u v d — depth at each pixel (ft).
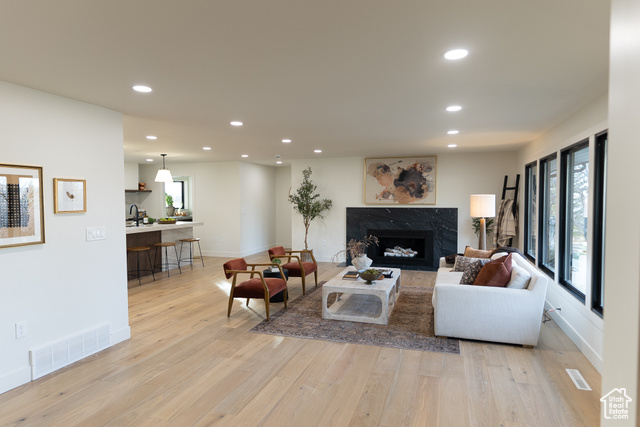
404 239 26.25
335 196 26.78
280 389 9.18
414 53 7.55
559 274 13.98
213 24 6.24
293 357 10.98
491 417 7.95
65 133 10.56
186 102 11.23
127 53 7.46
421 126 15.03
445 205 24.49
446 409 8.26
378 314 14.67
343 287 14.06
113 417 8.01
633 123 2.94
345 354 11.17
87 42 6.90
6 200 9.14
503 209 21.58
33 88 9.68
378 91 10.19
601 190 10.73
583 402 8.51
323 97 10.78
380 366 10.37
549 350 11.44
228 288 19.33
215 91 10.12
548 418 7.90
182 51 7.38
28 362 9.64
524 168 20.62
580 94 10.41
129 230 19.88
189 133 16.58
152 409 8.32
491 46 7.20
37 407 8.41
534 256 19.13
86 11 5.74
